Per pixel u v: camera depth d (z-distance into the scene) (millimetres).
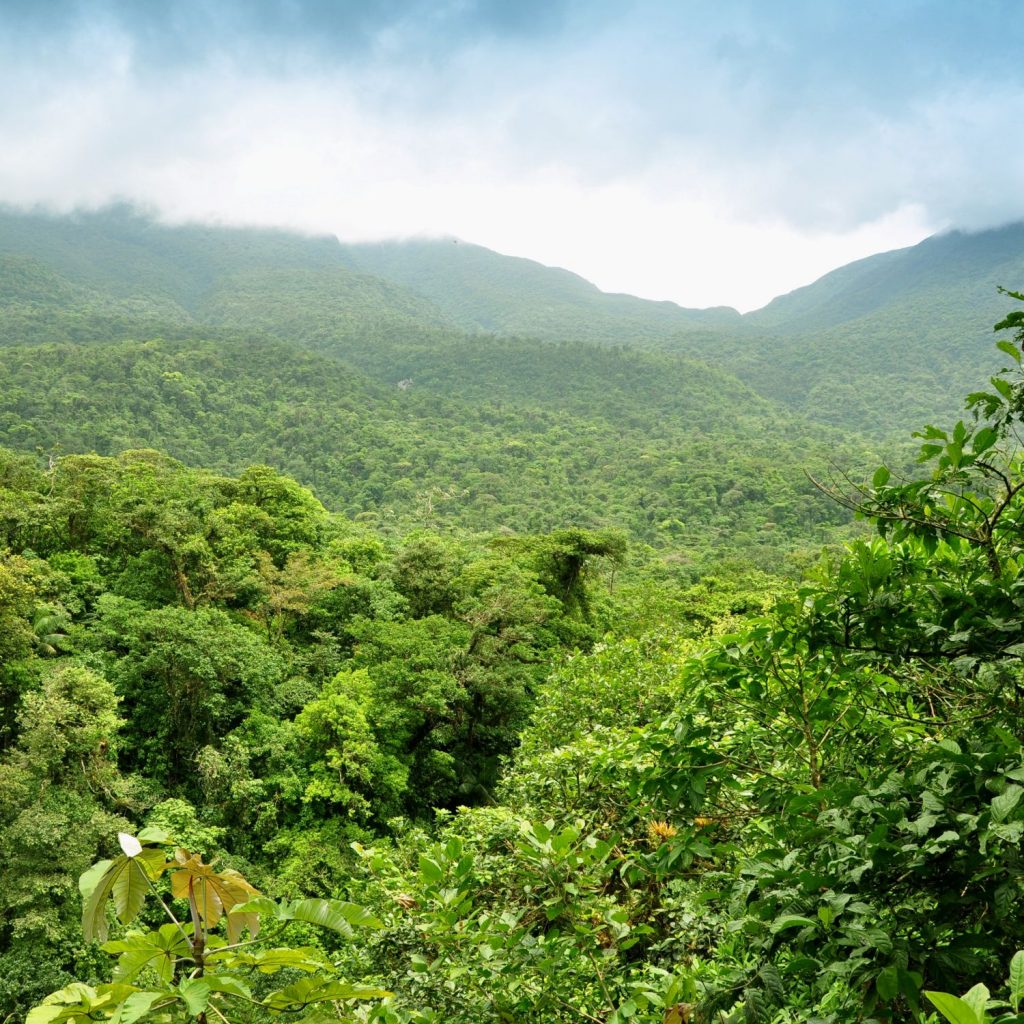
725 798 4277
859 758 3742
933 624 3006
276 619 33656
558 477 160875
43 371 165625
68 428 140250
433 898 4027
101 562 33844
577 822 5320
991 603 2922
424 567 37500
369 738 25000
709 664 3666
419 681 27234
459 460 170375
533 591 35281
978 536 3211
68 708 20484
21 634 24250
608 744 7281
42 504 34375
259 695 27266
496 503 141125
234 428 174250
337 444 168750
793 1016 3484
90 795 20172
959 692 3373
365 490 150625
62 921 17312
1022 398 2973
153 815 20953
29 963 16250
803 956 2441
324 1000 2170
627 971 4418
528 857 3816
